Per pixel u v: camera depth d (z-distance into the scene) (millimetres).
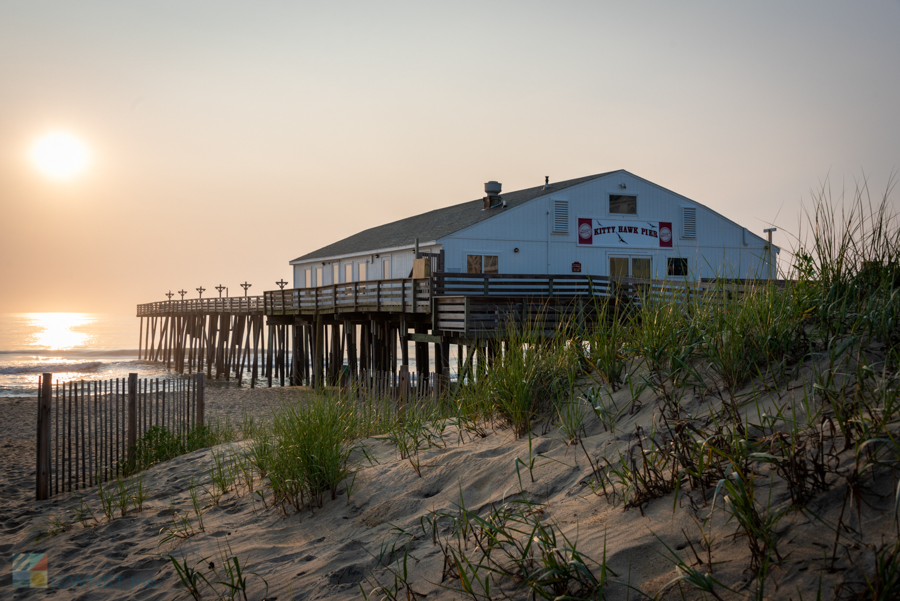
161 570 4328
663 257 24703
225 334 37344
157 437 9266
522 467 4059
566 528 3131
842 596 2037
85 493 7562
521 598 2680
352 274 28938
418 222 31250
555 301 14969
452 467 4539
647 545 2707
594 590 2521
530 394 4816
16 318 197375
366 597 3098
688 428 3340
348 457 5703
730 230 25719
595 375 4984
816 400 3211
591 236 23797
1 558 5219
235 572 3943
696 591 2332
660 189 24812
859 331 3656
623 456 3623
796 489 2564
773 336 3844
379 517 4246
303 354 27578
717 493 2758
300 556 4012
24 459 11141
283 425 6359
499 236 22625
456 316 15102
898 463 2412
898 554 1992
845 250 4312
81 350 65000
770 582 2217
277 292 28203
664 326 4602
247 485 6148
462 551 3285
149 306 52500
